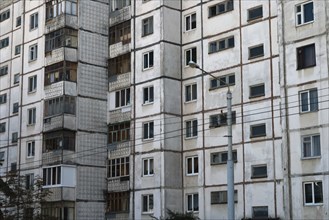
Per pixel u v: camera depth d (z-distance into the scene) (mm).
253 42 44094
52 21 54938
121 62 52844
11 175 46844
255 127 43000
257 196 41719
